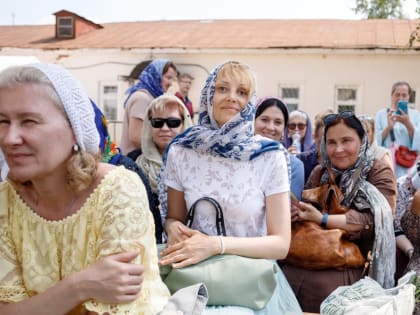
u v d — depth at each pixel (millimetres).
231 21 19656
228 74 2469
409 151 7223
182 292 1818
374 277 3021
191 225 2473
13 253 1651
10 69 1456
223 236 2400
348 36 16312
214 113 2551
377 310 2238
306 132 5984
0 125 1474
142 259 1550
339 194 3139
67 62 16391
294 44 15367
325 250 2887
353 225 3047
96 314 1558
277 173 2430
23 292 1618
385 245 3018
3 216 1657
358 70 14961
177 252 2205
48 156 1461
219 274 2131
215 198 2449
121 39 17312
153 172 3744
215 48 15266
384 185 3258
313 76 15188
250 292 2137
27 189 1628
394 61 14742
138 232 1537
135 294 1496
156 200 3188
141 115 4898
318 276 2928
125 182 1570
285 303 2498
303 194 3275
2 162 2430
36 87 1435
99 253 1527
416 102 14711
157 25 19594
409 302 2338
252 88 2486
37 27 20688
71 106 1477
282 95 15438
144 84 5227
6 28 20797
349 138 3146
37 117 1434
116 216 1526
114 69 16078
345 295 2441
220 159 2490
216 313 2068
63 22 18141
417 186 3770
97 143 1583
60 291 1473
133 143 4883
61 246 1597
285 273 3016
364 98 15016
